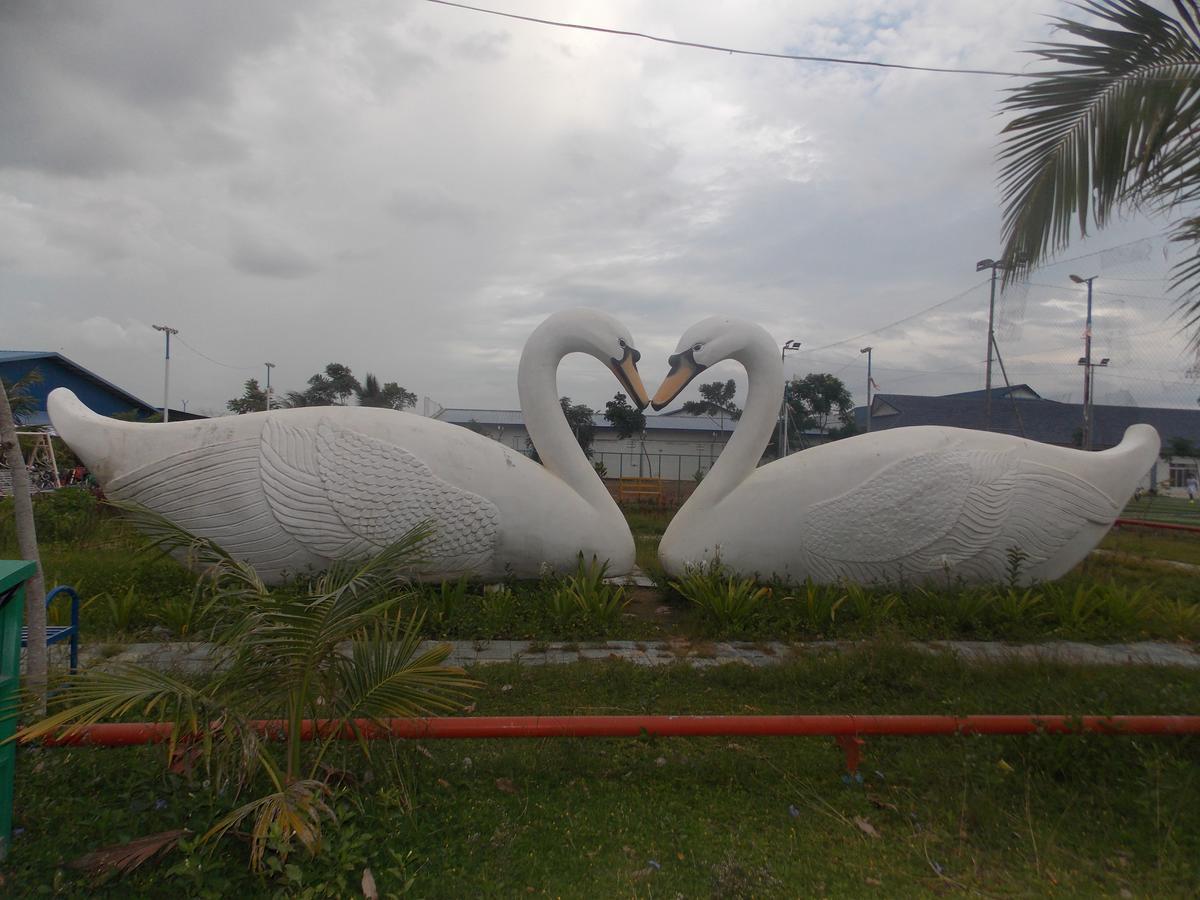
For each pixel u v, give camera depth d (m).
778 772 3.55
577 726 3.21
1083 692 4.53
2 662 2.51
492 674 4.91
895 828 3.11
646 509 16.58
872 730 3.37
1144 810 3.16
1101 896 2.69
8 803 2.54
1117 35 3.69
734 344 7.75
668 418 31.09
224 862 2.48
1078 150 3.98
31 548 3.18
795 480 7.16
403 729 3.10
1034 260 4.30
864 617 6.48
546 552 7.08
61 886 2.43
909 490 6.89
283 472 6.22
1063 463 7.12
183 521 6.20
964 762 3.42
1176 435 22.95
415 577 6.76
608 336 7.68
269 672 2.74
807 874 2.75
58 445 16.12
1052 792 3.37
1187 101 3.61
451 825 2.93
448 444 6.71
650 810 3.16
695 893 2.59
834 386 23.11
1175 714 4.05
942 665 5.00
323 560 6.45
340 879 2.47
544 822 3.03
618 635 6.22
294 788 2.60
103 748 3.28
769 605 6.71
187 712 2.58
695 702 4.52
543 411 7.59
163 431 6.19
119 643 5.46
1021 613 6.61
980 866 2.85
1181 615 6.85
